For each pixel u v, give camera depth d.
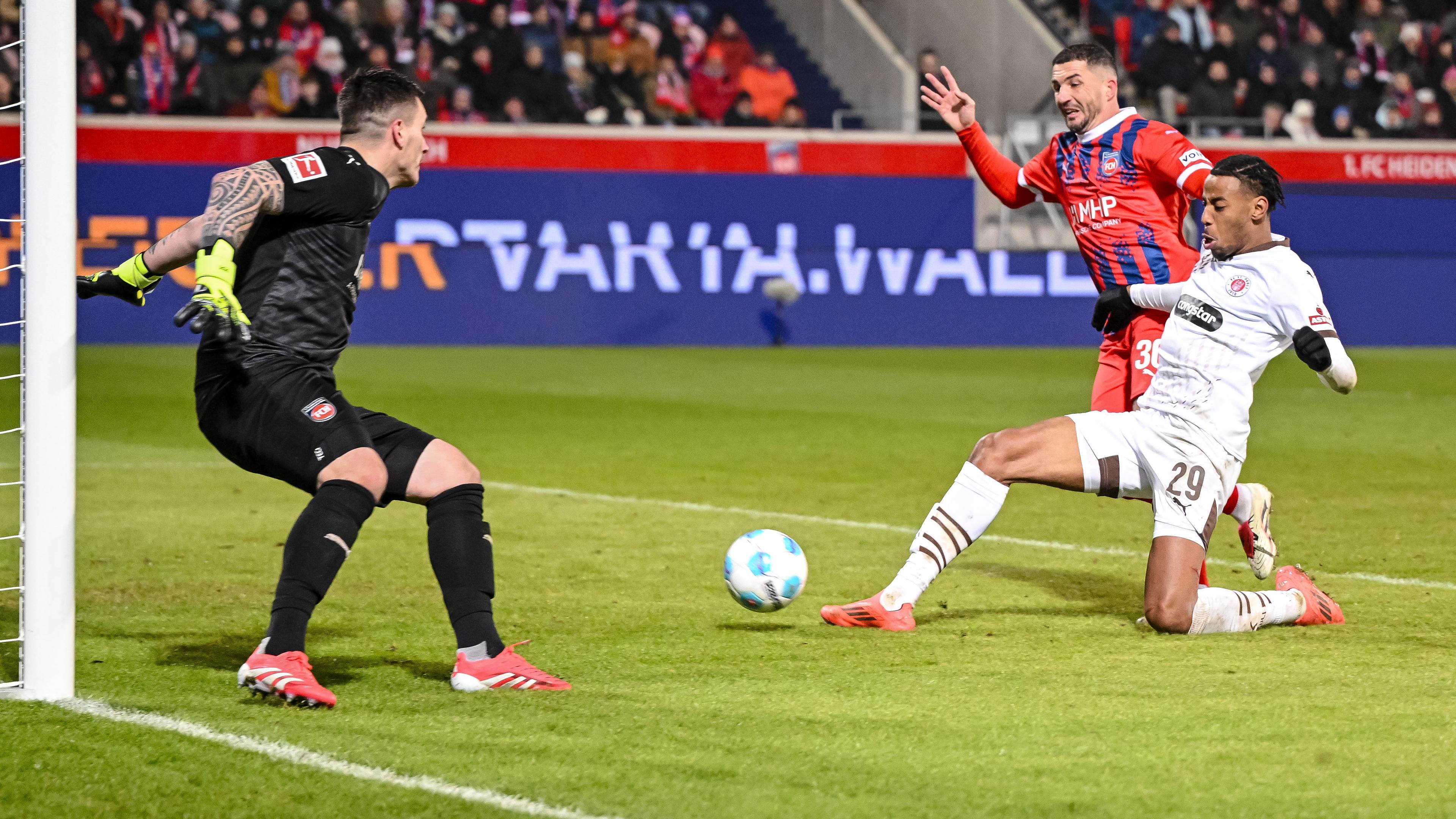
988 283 73.12
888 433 39.28
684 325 71.19
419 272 68.56
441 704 12.88
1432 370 61.03
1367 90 83.12
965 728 12.09
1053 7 87.25
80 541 22.61
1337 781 10.66
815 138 71.50
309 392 12.96
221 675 13.99
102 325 66.69
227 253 12.00
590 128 69.69
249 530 23.84
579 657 14.95
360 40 74.56
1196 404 16.00
